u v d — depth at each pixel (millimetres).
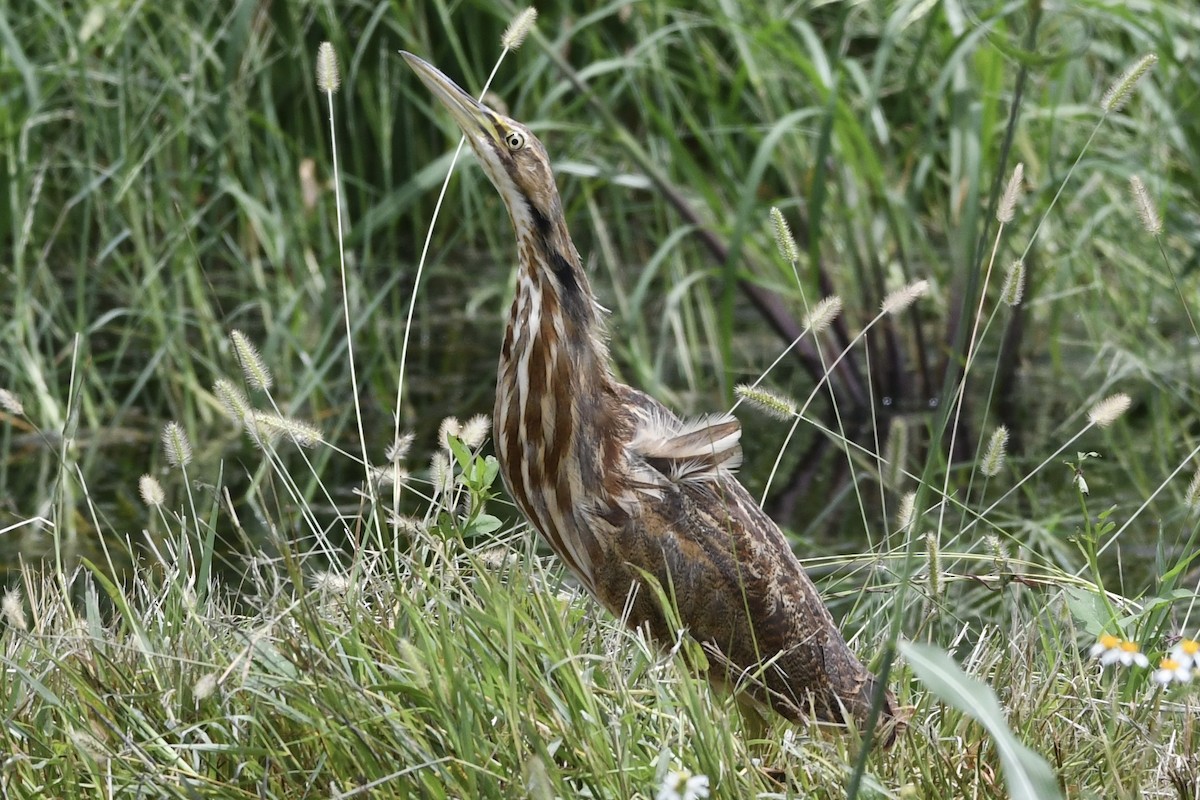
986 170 13734
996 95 13148
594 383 7055
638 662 6672
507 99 16250
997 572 7887
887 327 13930
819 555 10422
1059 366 14312
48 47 14109
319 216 15156
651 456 7004
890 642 5309
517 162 7055
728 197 14938
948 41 13633
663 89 14547
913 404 14008
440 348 14898
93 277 14484
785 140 14328
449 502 6957
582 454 6996
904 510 7285
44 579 7590
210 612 6977
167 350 13227
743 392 7273
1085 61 15000
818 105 14312
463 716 5633
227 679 6152
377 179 16594
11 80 13695
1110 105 7395
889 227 14781
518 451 7203
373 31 15898
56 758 5910
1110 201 14680
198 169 14805
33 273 14047
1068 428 13055
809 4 14750
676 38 14727
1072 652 7609
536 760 5027
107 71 14172
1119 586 9688
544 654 5949
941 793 6176
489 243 16703
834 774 5977
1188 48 13672
